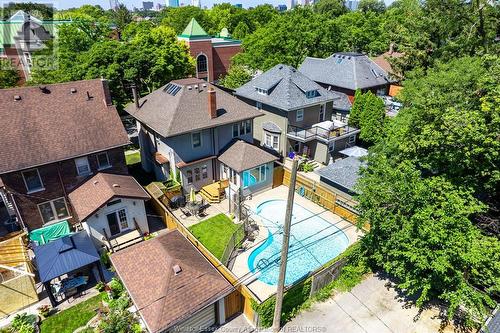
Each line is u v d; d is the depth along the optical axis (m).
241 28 88.56
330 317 17.09
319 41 60.31
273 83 35.06
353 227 24.47
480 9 30.41
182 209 26.30
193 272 15.86
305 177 28.58
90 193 21.92
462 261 14.84
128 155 36.53
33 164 20.78
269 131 34.97
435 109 17.88
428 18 35.44
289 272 20.05
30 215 21.92
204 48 63.31
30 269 18.38
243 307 17.17
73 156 22.11
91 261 18.00
